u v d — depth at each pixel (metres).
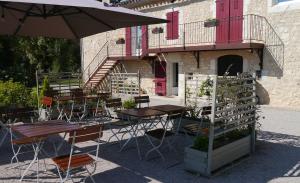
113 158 5.83
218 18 14.16
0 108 6.54
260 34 12.86
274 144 6.67
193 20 15.13
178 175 4.99
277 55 12.45
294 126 8.58
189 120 6.93
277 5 12.30
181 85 16.00
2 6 4.99
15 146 6.60
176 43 15.90
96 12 5.36
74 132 4.11
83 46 22.11
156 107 6.61
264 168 5.26
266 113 10.75
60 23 6.53
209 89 7.14
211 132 4.84
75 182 4.71
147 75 18.00
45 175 5.02
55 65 31.03
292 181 4.72
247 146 5.79
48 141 6.99
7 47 25.86
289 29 12.04
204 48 13.83
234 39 13.61
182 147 6.45
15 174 5.07
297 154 5.98
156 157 5.86
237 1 13.45
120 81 14.14
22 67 20.19
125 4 18.17
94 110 9.19
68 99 8.77
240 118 5.57
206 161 4.87
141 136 7.40
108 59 19.39
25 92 9.84
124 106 8.45
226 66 14.33
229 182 4.70
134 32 18.28
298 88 12.00
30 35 6.87
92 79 19.30
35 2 3.96
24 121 7.25
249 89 5.77
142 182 4.72
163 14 16.50
